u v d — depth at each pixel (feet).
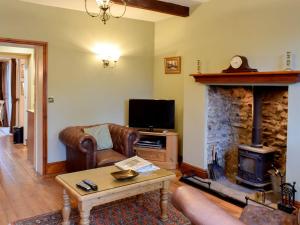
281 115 12.41
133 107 17.08
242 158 13.17
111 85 17.15
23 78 23.59
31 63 19.99
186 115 15.57
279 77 10.85
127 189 8.99
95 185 8.67
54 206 11.19
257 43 12.05
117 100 17.48
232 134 15.28
